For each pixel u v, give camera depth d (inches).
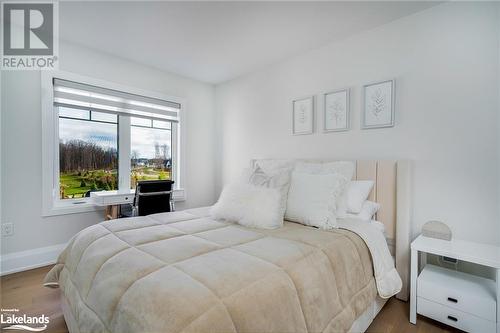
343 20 82.2
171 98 132.1
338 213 72.8
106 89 109.0
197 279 35.1
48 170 94.8
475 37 67.5
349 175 79.0
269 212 67.1
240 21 83.6
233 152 143.2
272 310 33.4
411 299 62.9
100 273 42.4
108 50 106.3
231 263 40.9
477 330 54.1
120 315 32.5
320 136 102.7
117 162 118.1
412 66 78.1
